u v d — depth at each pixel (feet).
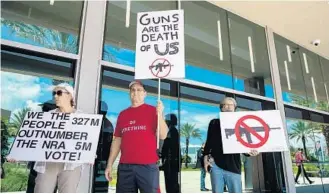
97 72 8.36
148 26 7.14
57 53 7.92
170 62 6.71
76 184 5.74
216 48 12.46
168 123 9.61
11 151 5.57
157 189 5.73
